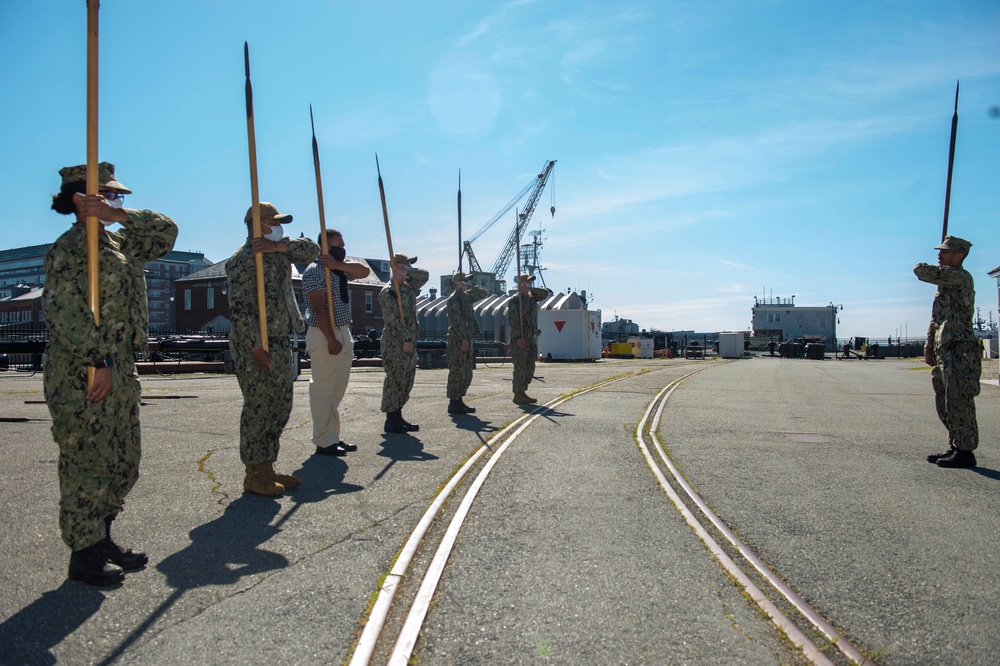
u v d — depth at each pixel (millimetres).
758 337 68750
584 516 4293
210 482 5098
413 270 7508
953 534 4055
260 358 4547
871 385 15359
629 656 2553
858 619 2906
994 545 3861
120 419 3268
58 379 3117
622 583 3236
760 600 3051
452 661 2504
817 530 4105
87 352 3014
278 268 4801
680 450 6590
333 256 6207
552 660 2518
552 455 6160
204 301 57875
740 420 8742
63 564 3426
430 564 3457
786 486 5188
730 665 2502
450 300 9094
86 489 3154
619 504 4570
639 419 8617
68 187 3203
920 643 2707
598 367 23609
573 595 3094
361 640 2633
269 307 4691
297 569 3367
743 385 14883
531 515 4301
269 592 3092
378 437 7141
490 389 12820
